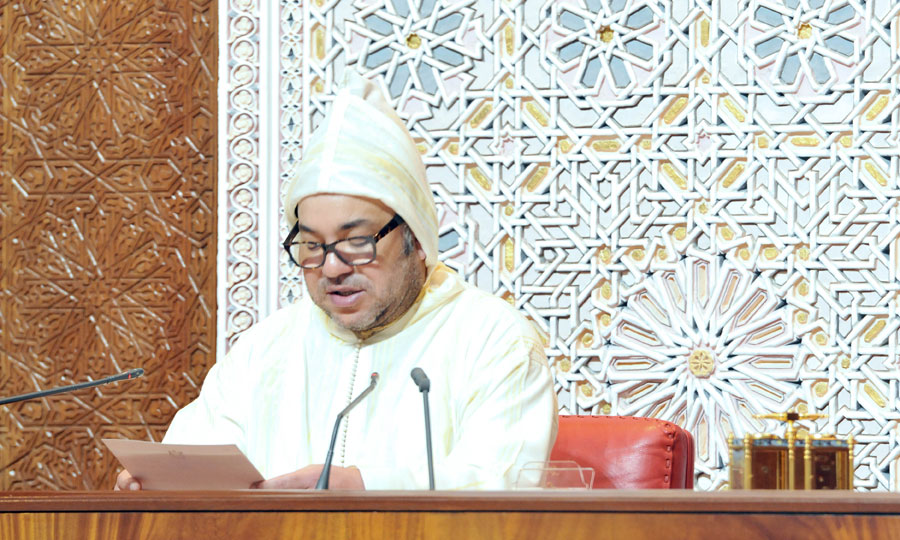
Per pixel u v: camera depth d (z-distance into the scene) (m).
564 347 9.48
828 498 3.41
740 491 3.64
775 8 9.39
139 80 10.22
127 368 10.05
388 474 5.63
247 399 6.75
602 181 9.58
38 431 10.05
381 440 6.37
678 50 9.52
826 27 9.30
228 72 10.00
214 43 10.18
